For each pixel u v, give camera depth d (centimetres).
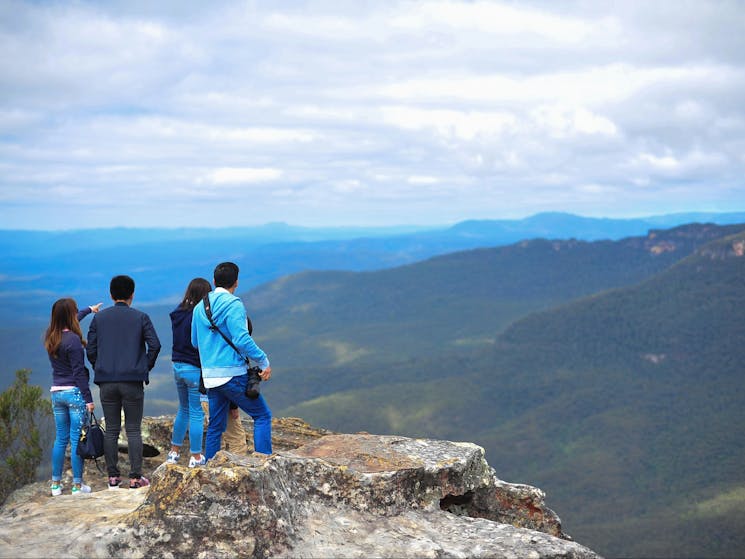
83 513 764
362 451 834
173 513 720
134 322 902
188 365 910
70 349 893
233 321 844
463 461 833
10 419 1140
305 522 744
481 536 761
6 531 734
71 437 905
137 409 905
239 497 724
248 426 1118
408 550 729
